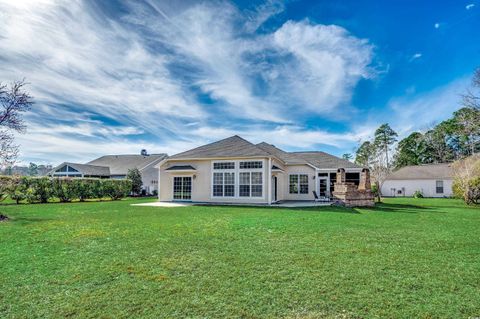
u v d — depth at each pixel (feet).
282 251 20.59
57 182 75.51
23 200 70.85
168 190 75.10
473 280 14.97
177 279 14.98
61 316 11.00
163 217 40.01
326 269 16.58
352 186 61.11
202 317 10.98
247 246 22.09
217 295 12.98
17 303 12.11
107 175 135.03
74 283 14.38
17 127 46.29
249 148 69.36
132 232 27.86
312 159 86.84
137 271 16.21
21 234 26.81
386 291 13.46
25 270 16.30
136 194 116.26
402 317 11.02
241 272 16.05
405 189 127.13
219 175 69.56
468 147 126.62
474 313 11.33
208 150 73.20
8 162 46.01
